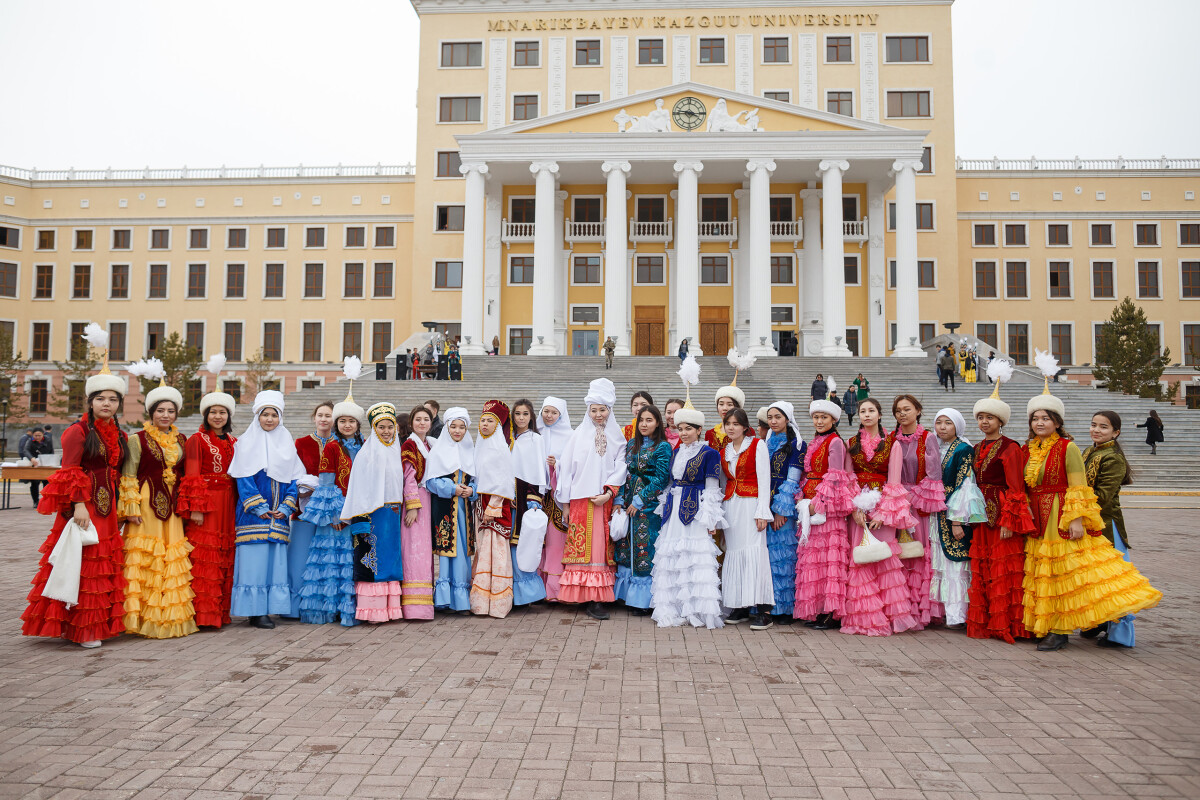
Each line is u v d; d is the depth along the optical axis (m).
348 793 3.44
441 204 39.31
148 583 6.18
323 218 42.31
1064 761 3.81
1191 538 12.24
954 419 6.71
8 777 3.57
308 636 6.23
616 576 7.21
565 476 7.18
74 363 39.03
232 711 4.45
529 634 6.33
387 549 6.67
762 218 32.59
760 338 32.16
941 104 38.22
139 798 3.38
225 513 6.55
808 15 38.62
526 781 3.56
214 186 43.00
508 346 37.78
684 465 6.83
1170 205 41.00
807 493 6.80
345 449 6.91
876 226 36.69
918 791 3.48
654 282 37.59
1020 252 41.06
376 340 41.72
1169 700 4.73
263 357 40.34
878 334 36.34
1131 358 34.66
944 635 6.46
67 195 43.59
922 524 6.75
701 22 38.84
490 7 39.53
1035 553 6.13
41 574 5.87
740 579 6.70
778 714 4.45
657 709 4.52
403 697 4.71
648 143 33.06
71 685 4.91
